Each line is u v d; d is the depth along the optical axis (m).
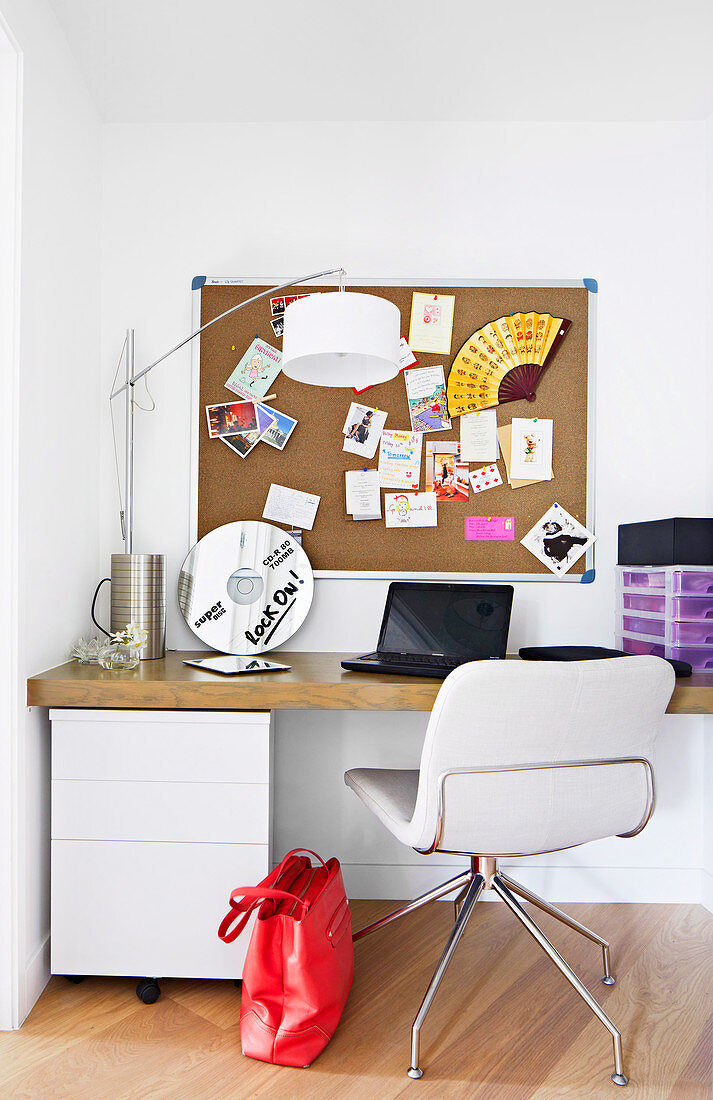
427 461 2.45
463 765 1.60
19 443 1.78
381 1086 1.57
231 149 2.48
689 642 2.11
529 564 2.45
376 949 2.13
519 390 2.45
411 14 1.98
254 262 2.47
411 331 2.46
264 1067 1.63
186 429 2.47
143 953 1.88
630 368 2.47
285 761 2.45
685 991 1.92
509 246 2.47
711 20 1.99
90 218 2.34
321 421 2.45
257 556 2.37
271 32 2.05
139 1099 1.52
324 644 2.44
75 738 1.88
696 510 2.47
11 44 1.74
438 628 2.24
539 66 2.19
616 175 2.48
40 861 1.92
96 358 2.40
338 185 2.47
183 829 1.88
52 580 2.03
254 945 1.69
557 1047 1.70
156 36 2.07
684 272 2.48
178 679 1.89
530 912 2.37
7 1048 1.68
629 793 1.72
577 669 1.57
